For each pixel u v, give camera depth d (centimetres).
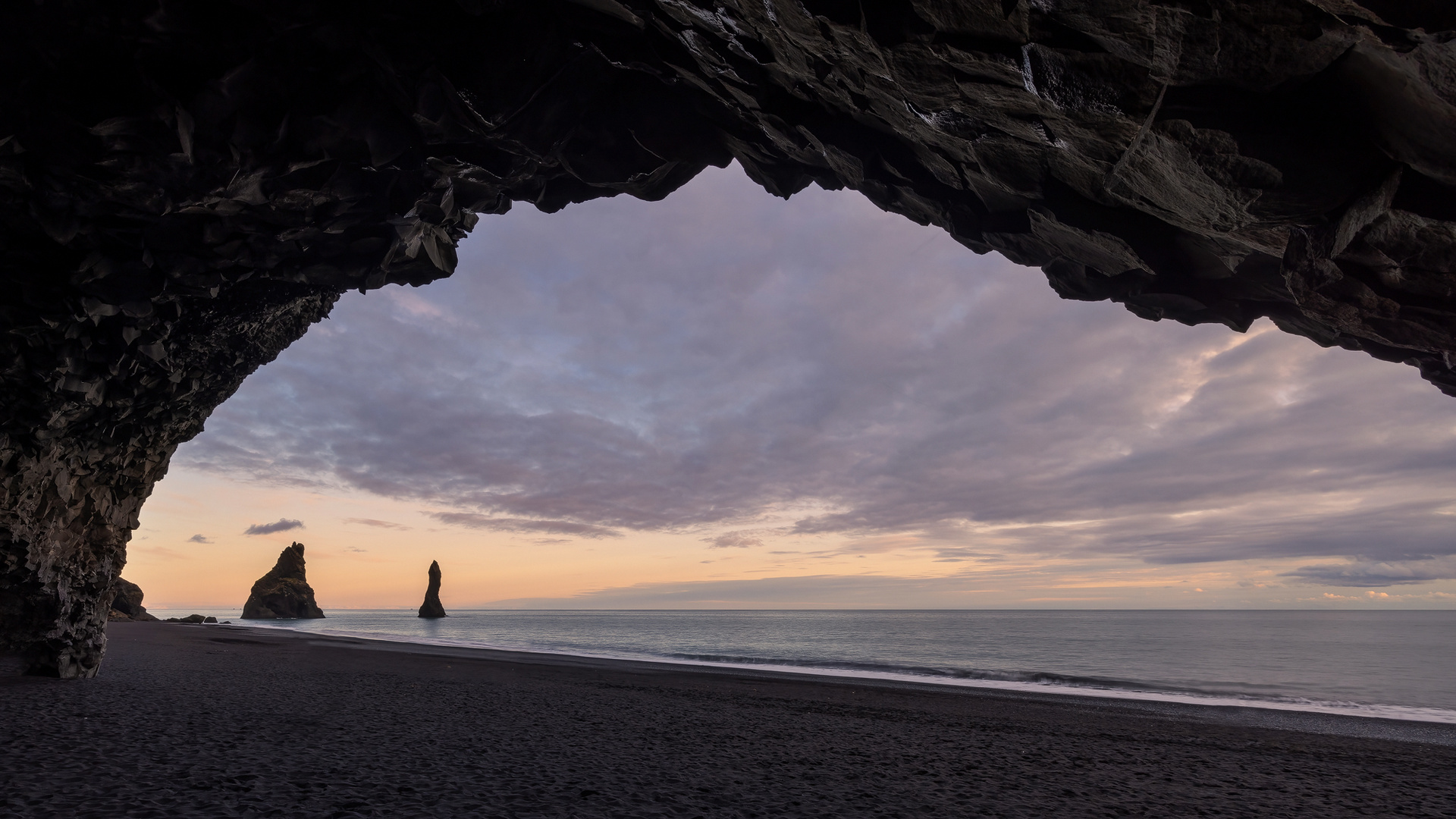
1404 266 712
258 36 794
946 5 627
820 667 3106
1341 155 633
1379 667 3481
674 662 3103
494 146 1053
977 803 657
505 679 1864
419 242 1191
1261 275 959
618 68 1013
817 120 1002
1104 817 629
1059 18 598
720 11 802
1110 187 814
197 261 1045
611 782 661
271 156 896
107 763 612
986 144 858
